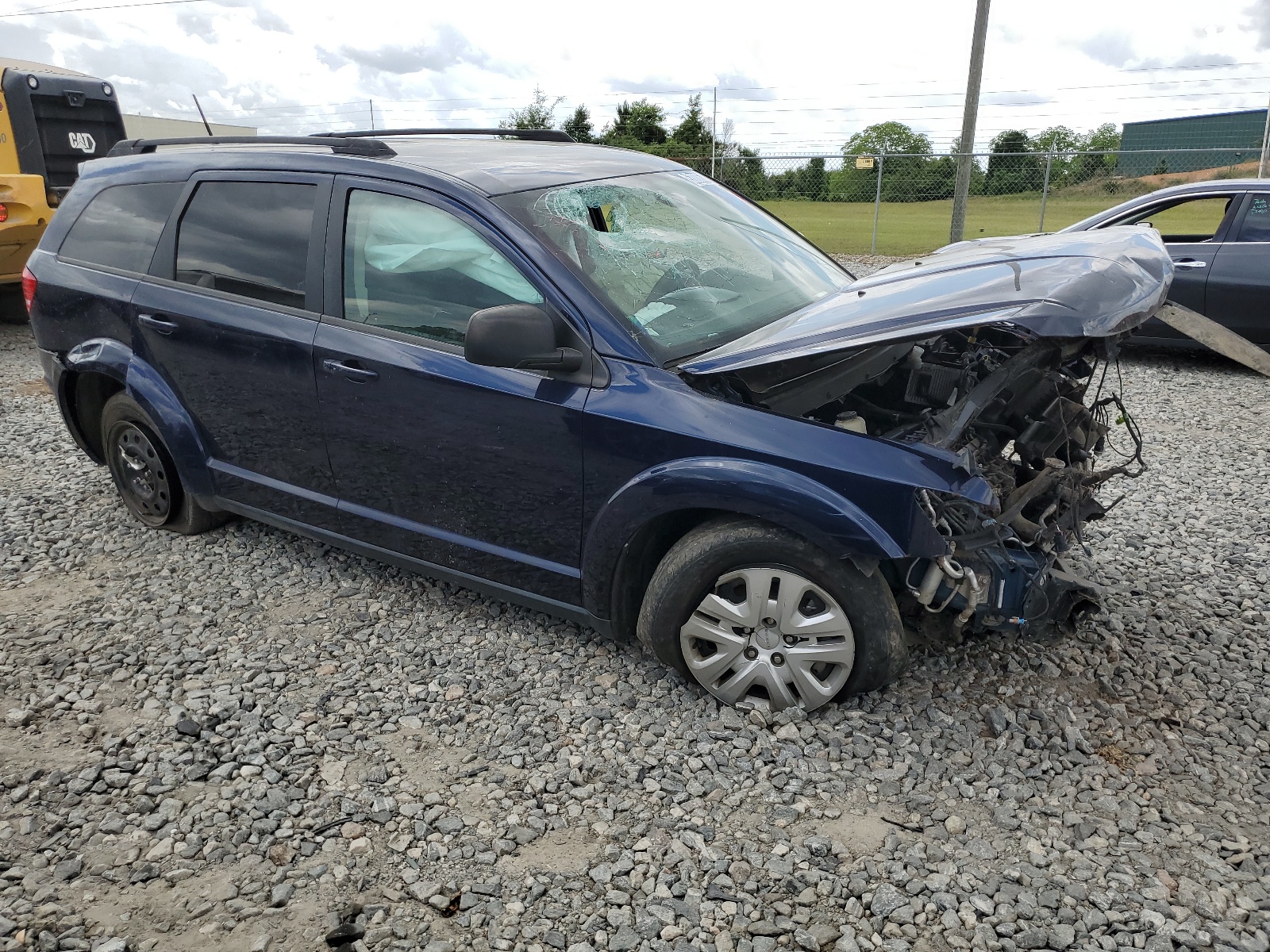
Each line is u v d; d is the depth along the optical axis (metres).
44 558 4.40
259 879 2.46
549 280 3.05
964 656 3.40
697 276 3.38
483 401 3.18
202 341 3.89
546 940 2.25
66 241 4.50
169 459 4.41
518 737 3.02
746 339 3.06
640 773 2.83
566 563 3.26
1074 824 2.59
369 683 3.35
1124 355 8.80
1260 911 2.28
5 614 3.87
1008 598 2.90
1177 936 2.20
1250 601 3.85
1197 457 5.74
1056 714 3.08
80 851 2.56
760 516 2.80
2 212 8.89
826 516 2.70
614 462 2.99
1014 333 2.59
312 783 2.82
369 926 2.30
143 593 4.04
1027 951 2.19
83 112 10.30
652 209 3.61
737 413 2.85
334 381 3.52
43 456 5.87
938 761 2.86
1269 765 2.84
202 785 2.83
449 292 3.28
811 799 2.71
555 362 2.95
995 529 2.81
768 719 3.04
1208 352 8.78
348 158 3.57
